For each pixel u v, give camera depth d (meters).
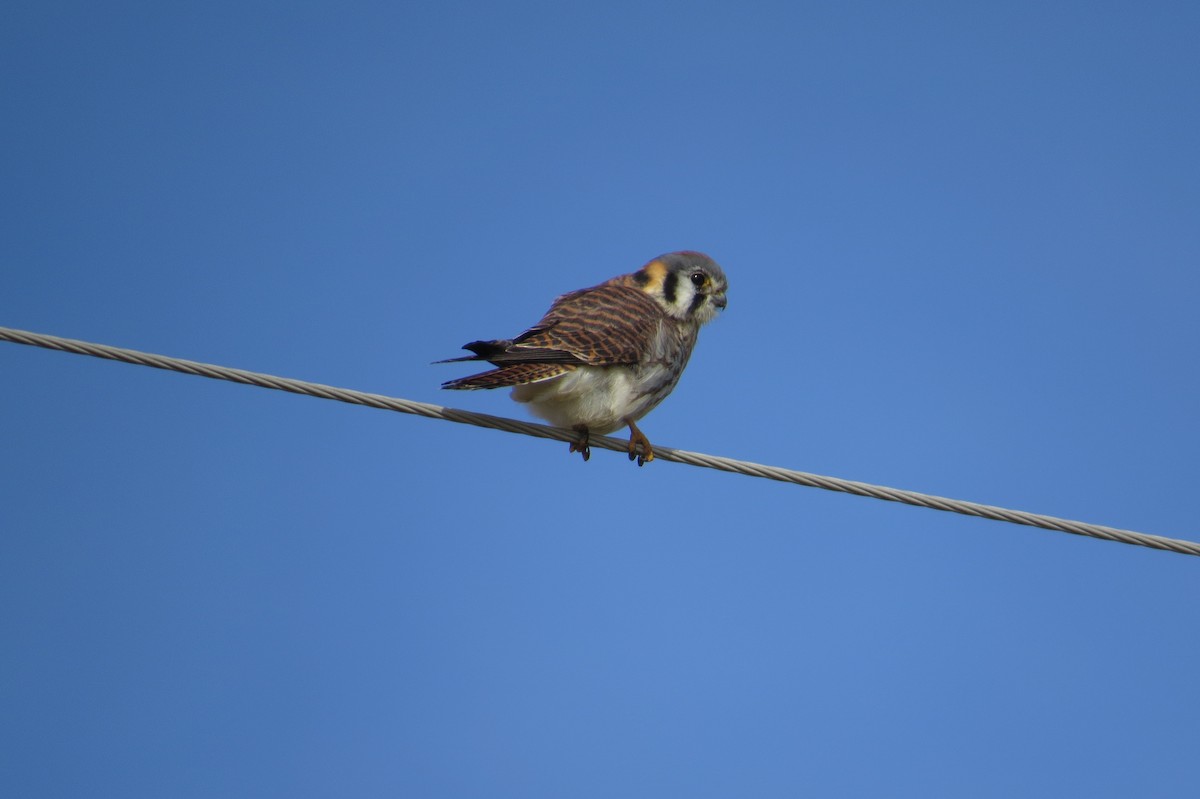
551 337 13.70
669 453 13.14
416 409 12.15
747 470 12.69
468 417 12.68
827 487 12.43
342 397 11.65
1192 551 12.30
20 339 10.56
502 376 12.92
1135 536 12.27
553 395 13.58
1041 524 12.22
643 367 14.05
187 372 11.05
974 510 12.23
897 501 12.31
